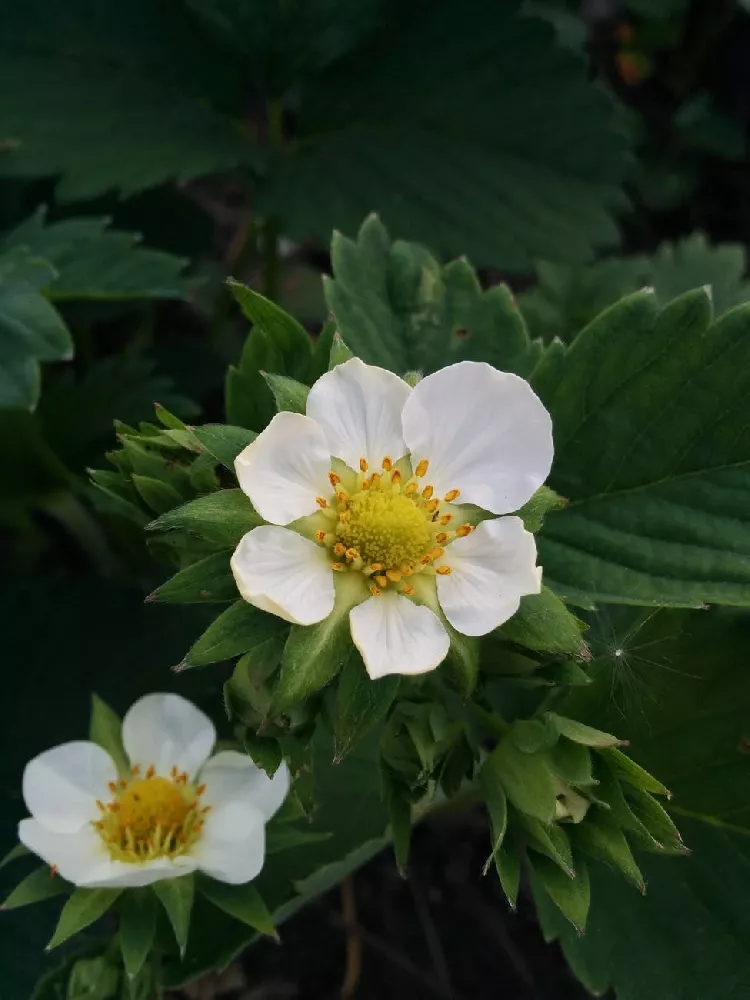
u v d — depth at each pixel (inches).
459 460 4.7
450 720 5.1
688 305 5.6
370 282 6.1
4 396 6.2
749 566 5.4
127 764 5.7
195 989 7.6
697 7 11.9
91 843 5.5
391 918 8.1
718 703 5.8
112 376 7.9
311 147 8.2
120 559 8.3
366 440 4.7
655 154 11.6
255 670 4.6
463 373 4.6
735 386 5.6
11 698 7.1
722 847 5.9
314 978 7.8
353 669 4.5
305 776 5.0
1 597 7.5
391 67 8.1
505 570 4.6
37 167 7.6
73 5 7.9
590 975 5.9
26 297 6.4
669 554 5.6
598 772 4.9
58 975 5.5
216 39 8.0
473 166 8.0
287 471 4.6
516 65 8.1
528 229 7.9
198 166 7.8
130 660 7.3
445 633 4.5
